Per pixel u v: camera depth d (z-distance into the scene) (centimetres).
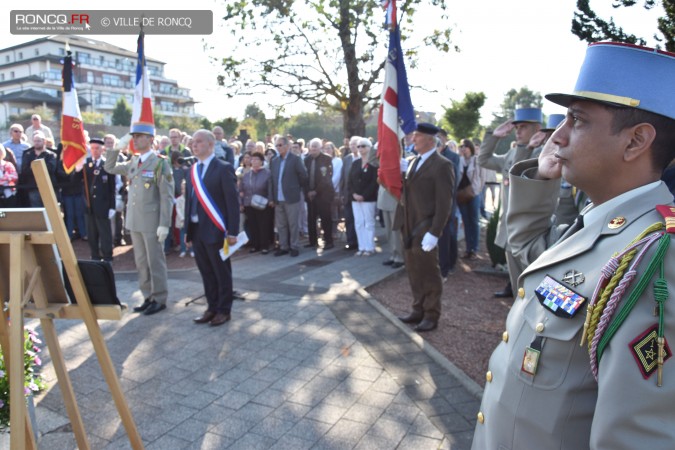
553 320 113
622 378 92
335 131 3634
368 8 1187
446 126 2134
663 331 90
